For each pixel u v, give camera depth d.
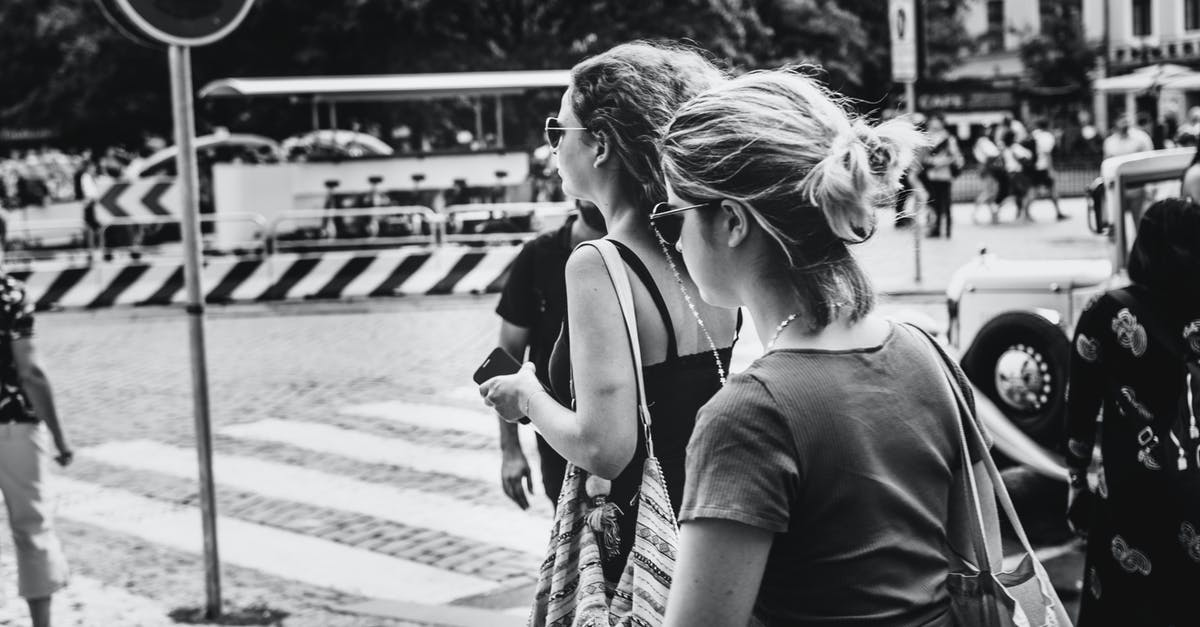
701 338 2.71
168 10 5.63
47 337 15.69
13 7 32.94
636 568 2.47
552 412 2.63
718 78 2.82
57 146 34.91
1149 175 7.01
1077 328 3.72
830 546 1.89
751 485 1.84
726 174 1.96
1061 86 47.25
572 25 29.72
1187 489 3.44
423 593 6.40
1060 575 6.16
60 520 8.02
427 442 9.65
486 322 15.51
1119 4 54.28
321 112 24.52
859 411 1.92
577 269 2.65
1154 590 3.52
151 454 9.66
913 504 1.95
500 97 23.73
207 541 6.06
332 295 18.12
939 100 47.66
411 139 24.22
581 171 2.79
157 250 20.44
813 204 1.92
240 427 10.41
